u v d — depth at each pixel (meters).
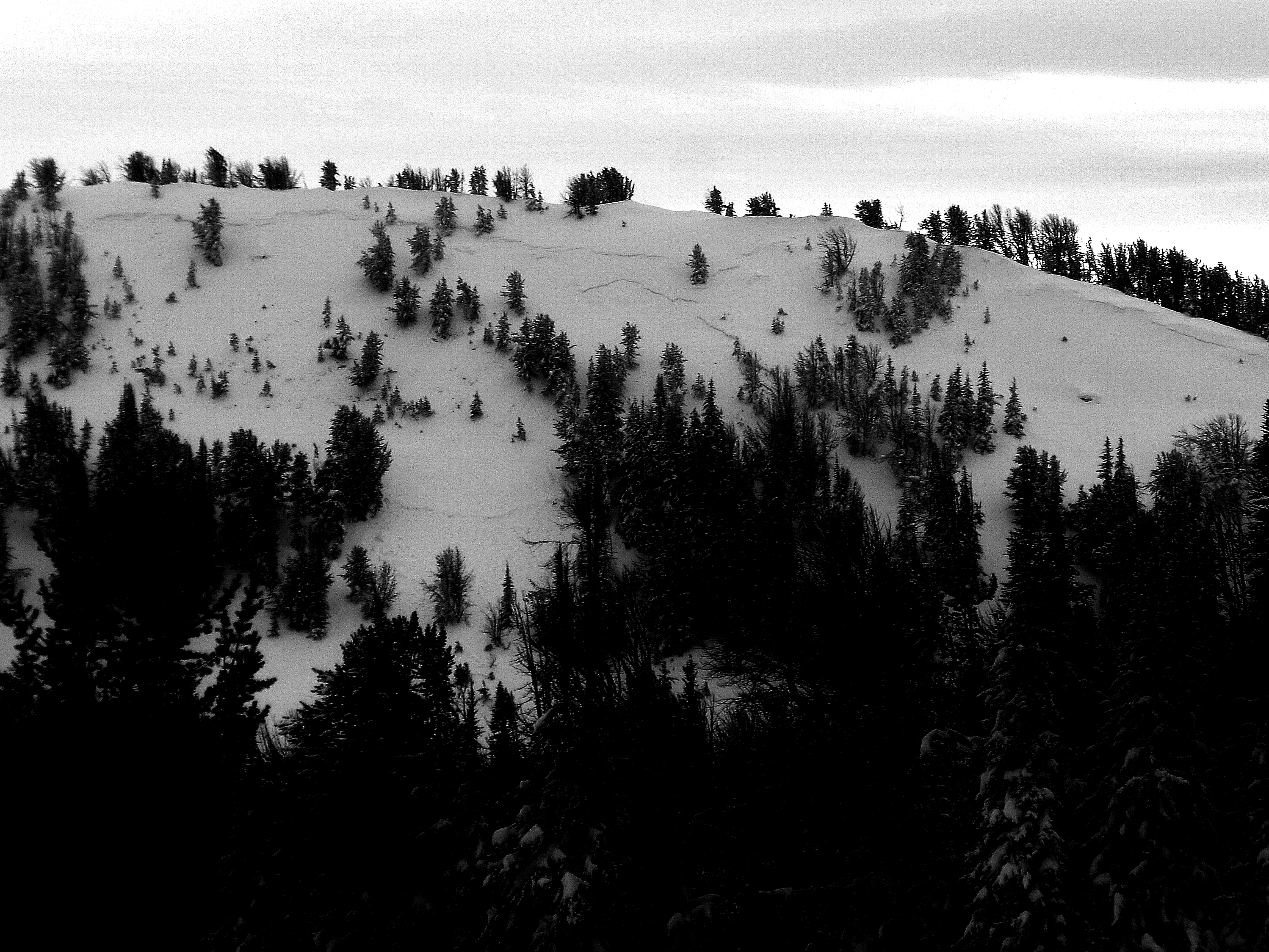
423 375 93.88
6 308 94.44
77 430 79.88
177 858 14.66
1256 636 24.47
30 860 13.06
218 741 16.36
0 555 57.09
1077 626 24.52
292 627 57.56
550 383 88.75
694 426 68.31
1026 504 59.34
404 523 71.69
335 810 17.50
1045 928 16.00
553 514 72.06
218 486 64.44
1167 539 43.78
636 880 16.11
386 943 16.77
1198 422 84.19
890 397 79.38
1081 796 18.23
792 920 16.88
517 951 14.83
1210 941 16.70
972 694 21.45
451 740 20.20
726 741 22.66
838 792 18.12
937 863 17.11
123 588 17.14
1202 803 17.61
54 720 14.52
